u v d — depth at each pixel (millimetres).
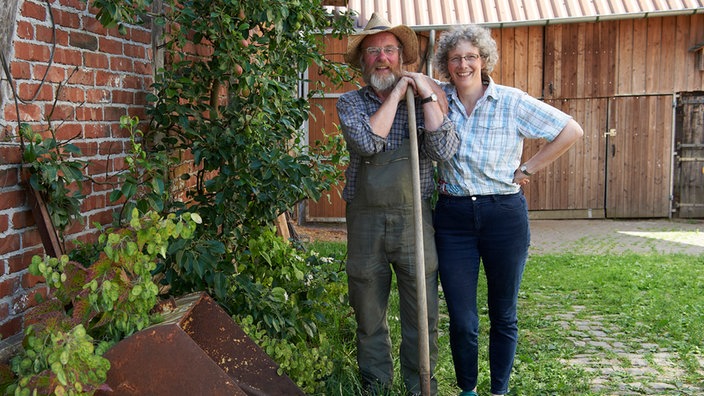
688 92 11727
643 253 9016
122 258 2521
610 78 11758
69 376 2191
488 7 10914
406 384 3629
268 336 3477
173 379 2428
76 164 3045
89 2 3453
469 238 3467
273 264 4207
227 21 3754
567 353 4711
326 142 4879
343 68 5281
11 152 2883
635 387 4082
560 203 12172
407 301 3520
